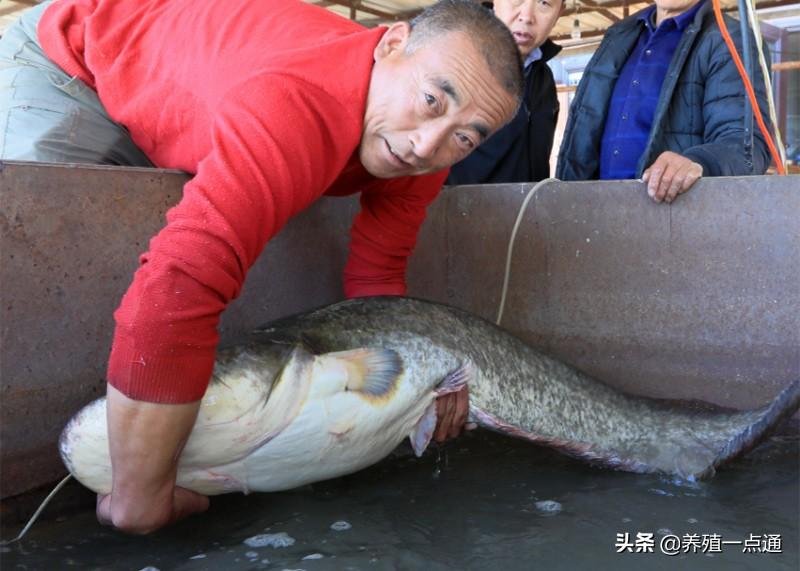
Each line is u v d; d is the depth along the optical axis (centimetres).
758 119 267
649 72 347
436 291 302
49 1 237
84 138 219
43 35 223
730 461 217
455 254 298
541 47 378
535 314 289
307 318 193
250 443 171
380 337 199
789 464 229
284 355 174
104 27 215
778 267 252
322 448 183
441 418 212
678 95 334
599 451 227
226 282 147
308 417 177
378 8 795
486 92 166
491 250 292
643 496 205
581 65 703
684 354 267
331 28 190
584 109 364
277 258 257
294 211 167
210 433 164
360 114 170
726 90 315
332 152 170
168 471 155
